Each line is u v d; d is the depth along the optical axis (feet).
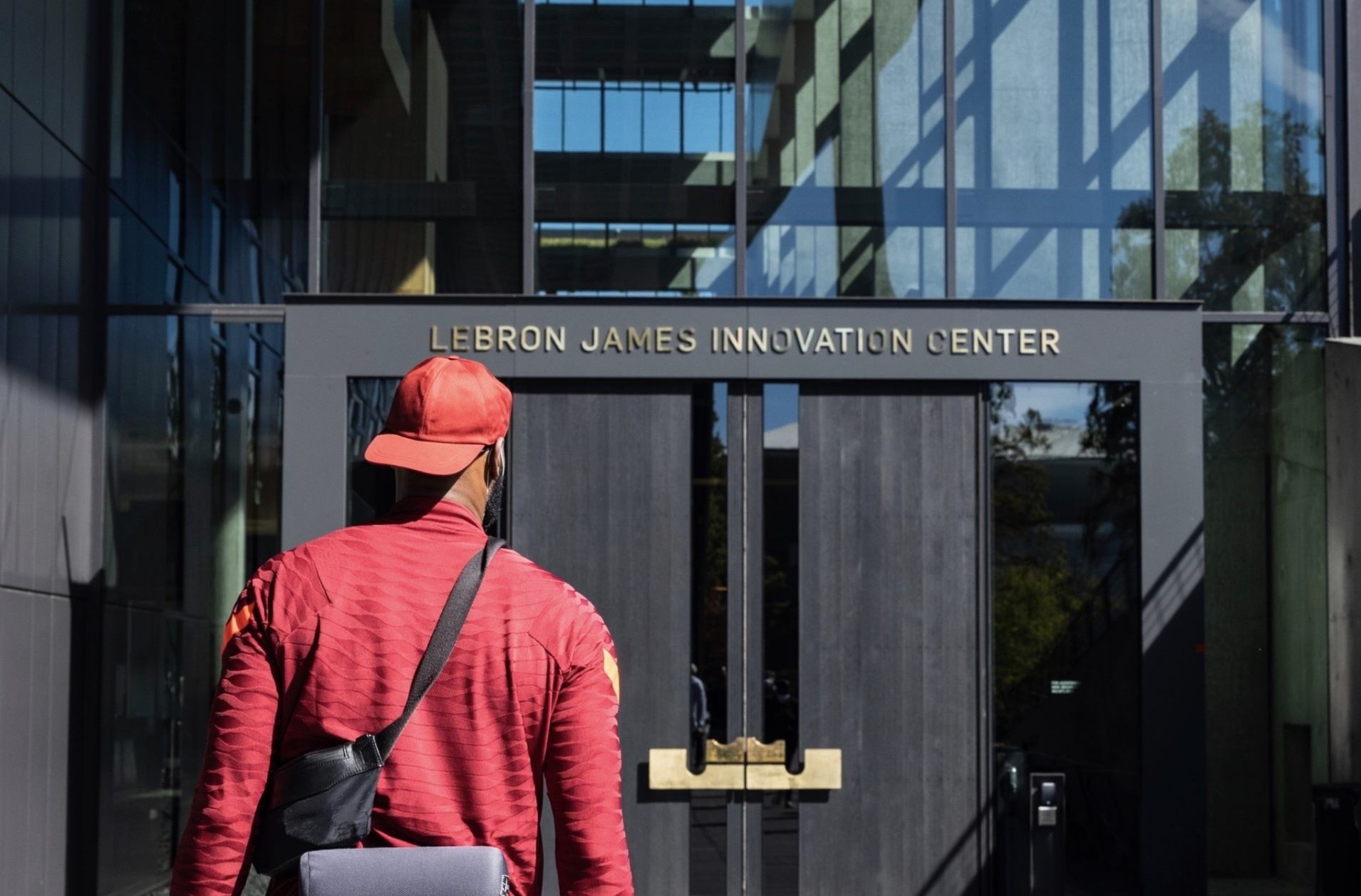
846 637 26.86
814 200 28.14
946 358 27.09
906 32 28.45
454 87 28.58
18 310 24.70
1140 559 26.84
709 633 26.81
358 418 26.96
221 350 28.27
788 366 26.99
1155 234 28.09
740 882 26.32
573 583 26.81
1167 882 26.21
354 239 28.32
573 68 28.45
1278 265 28.48
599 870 6.64
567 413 27.12
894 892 26.43
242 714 6.50
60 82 26.76
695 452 27.14
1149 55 28.55
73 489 27.48
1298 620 27.96
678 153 28.27
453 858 6.21
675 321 27.02
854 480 27.12
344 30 28.81
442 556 6.77
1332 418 27.68
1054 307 27.20
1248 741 27.81
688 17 28.60
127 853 27.73
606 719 6.79
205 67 28.76
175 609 28.09
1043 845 26.45
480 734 6.53
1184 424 26.99
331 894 6.09
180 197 28.55
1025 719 26.84
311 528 26.61
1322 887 26.40
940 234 28.14
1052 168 28.32
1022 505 27.25
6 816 24.31
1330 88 28.71
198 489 28.19
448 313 27.02
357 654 6.54
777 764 26.55
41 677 25.90
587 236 28.09
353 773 6.35
